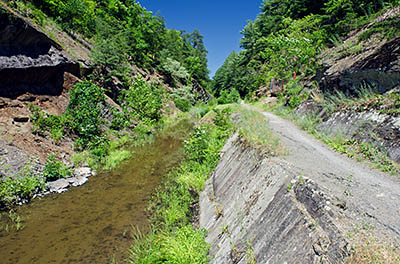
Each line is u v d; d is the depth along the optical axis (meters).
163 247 4.91
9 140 8.87
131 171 10.41
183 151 13.83
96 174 10.00
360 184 3.90
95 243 5.41
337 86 9.48
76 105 13.32
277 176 4.08
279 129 9.30
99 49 19.81
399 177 4.28
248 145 6.41
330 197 3.00
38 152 9.43
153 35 41.53
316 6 23.75
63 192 8.14
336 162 5.25
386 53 7.09
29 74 11.80
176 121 28.36
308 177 3.81
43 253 5.05
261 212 3.71
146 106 22.77
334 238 2.36
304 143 7.09
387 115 5.82
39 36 12.73
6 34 10.77
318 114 10.02
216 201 6.01
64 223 6.23
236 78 48.41
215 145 10.90
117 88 21.16
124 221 6.35
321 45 17.38
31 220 6.36
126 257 4.94
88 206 7.18
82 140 11.98
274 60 27.72
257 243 3.25
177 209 6.73
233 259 3.47
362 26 11.56
